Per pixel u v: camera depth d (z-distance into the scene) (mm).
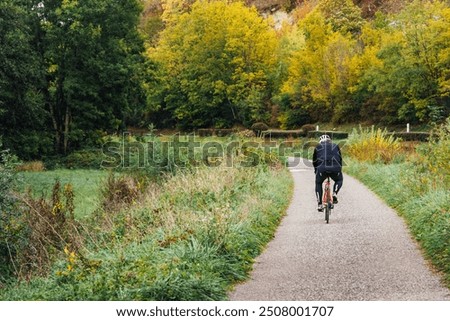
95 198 19703
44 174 32031
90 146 43875
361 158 29969
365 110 62031
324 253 10000
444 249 9305
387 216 13969
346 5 87188
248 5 115062
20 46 34156
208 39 79875
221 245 9398
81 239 11953
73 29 40438
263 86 75438
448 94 49594
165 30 89438
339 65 62531
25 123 37562
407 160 21391
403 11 53375
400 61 52438
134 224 12617
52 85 44094
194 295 7441
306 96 67062
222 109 80438
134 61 44188
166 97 82250
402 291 7598
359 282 8094
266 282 8391
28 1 41438
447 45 50656
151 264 8328
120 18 44562
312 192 20516
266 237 11508
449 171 14008
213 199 14250
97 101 43469
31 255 12219
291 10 111812
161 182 18188
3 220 12672
